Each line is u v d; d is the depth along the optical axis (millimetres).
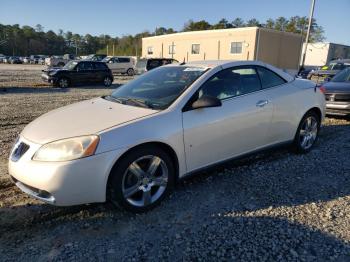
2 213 3330
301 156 5176
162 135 3344
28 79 21734
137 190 3322
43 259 2668
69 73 17625
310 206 3553
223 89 4039
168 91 3842
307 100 5051
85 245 2857
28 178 3027
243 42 32625
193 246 2846
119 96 4215
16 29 115750
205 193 3832
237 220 3256
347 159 5074
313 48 42594
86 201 3070
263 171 4516
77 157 2957
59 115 3701
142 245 2861
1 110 9430
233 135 4027
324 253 2758
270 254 2738
